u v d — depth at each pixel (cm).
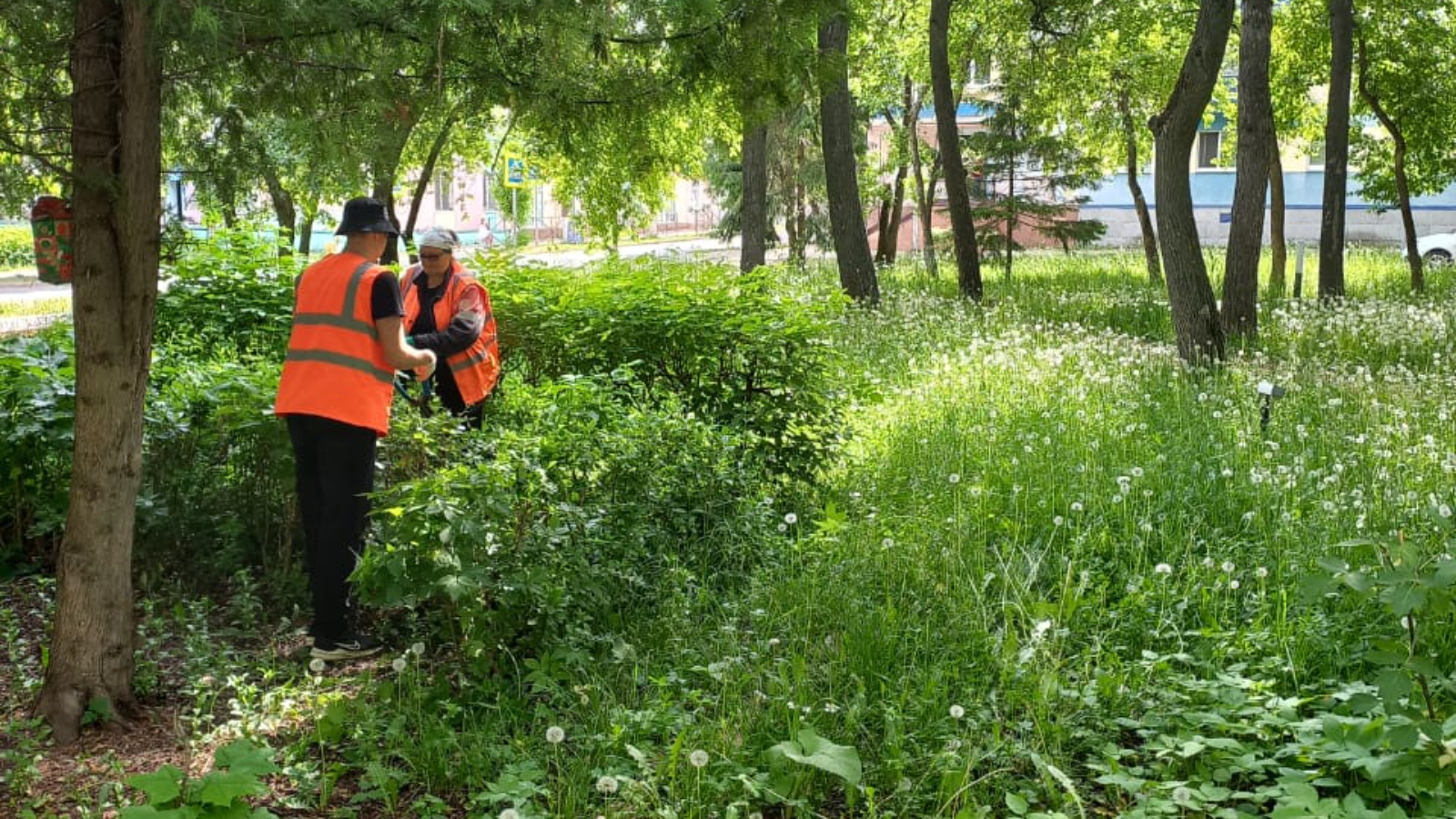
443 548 502
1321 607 580
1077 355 1353
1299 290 2334
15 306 2288
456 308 796
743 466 777
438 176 1700
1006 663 511
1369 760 410
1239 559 675
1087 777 456
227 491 675
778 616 572
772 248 3503
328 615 569
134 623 564
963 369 1280
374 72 507
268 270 1120
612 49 561
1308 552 647
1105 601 627
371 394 582
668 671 527
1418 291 2439
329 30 486
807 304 932
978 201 3403
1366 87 2611
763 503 732
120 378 489
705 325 864
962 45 2841
